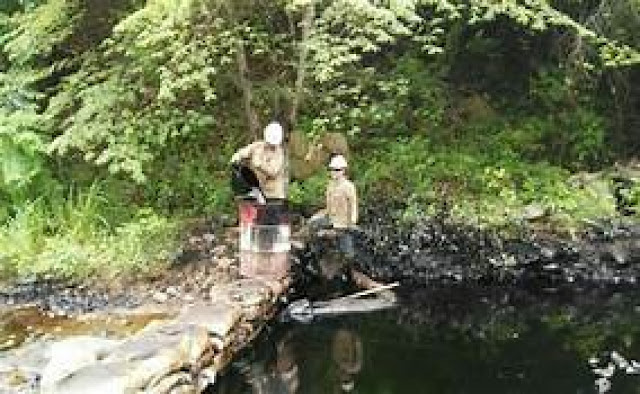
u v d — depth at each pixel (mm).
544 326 9836
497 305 10547
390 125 12898
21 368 7656
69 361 7305
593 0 12555
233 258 10242
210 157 12281
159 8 9375
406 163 12211
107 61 11508
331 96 11570
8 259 10297
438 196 11797
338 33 10914
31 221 10812
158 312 9008
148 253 10242
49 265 10070
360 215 11539
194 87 11539
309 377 8383
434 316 10188
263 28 11406
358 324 9883
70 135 10328
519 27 12883
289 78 11906
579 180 12242
